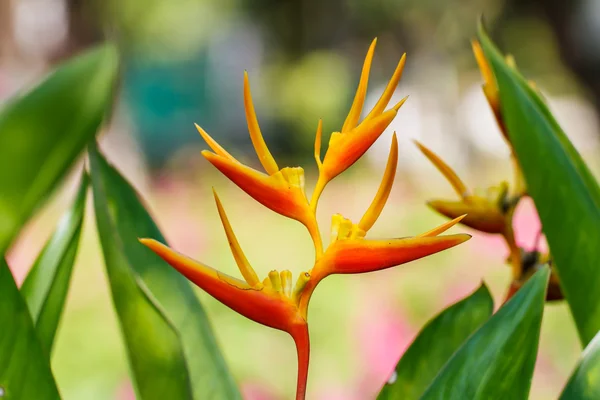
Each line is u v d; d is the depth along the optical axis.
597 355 0.87
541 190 0.95
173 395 0.94
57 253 0.97
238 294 0.83
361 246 0.83
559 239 0.95
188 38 19.19
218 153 0.85
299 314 0.84
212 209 7.05
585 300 0.94
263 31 19.08
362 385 2.78
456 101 17.81
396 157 0.84
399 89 18.06
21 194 0.75
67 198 4.84
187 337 1.00
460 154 17.55
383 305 3.64
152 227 1.00
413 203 6.35
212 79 19.67
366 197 8.27
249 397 2.78
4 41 8.42
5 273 0.84
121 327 0.94
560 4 6.30
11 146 0.75
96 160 0.99
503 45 12.61
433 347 0.98
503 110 0.95
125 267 0.94
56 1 8.66
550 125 0.97
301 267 5.50
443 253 4.29
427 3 16.11
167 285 1.00
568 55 6.42
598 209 0.94
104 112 0.75
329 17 17.94
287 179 0.84
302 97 17.78
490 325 0.88
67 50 8.74
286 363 3.35
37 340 0.85
